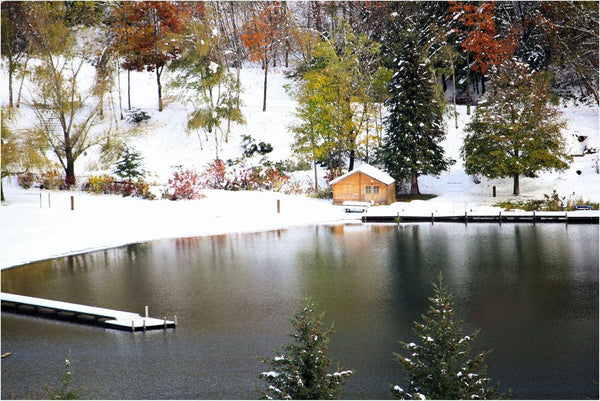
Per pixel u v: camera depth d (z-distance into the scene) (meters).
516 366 20.00
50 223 45.69
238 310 26.81
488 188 57.03
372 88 61.84
